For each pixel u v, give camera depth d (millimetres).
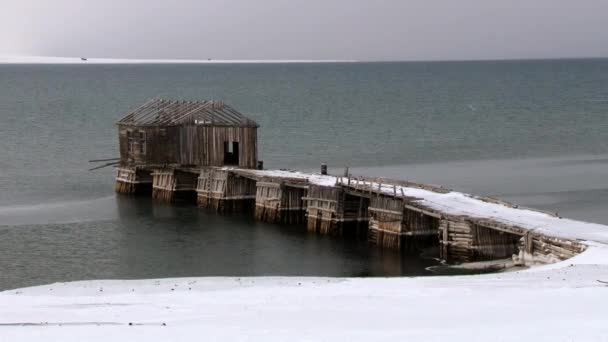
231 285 40812
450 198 60438
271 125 149500
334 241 62281
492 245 53219
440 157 107312
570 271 39844
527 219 52625
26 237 63812
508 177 89062
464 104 191875
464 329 28062
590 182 84250
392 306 33000
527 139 124250
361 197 63688
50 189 86188
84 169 99688
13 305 36500
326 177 70250
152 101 84750
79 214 73125
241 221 70375
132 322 32062
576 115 159750
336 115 168000
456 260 53938
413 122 152375
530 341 25891
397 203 58875
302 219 69750
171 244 61844
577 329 27188
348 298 35312
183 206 77250
